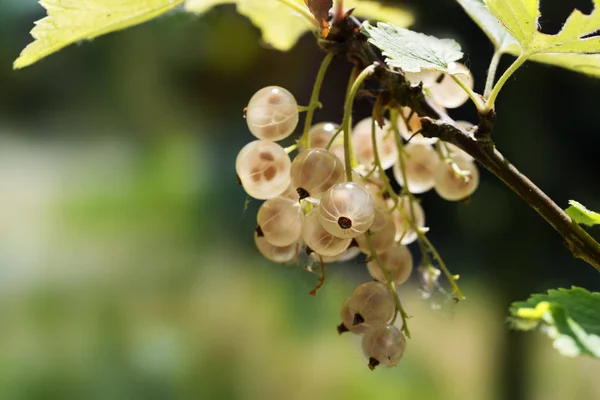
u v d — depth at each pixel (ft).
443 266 0.98
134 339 2.50
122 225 3.23
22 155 4.05
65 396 2.18
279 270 2.92
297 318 2.68
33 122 4.00
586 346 0.83
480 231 1.90
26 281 2.87
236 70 2.97
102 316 2.63
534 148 1.74
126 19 0.99
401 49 0.92
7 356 2.37
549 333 0.85
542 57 0.99
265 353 2.55
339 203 0.88
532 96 1.71
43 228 3.33
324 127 0.99
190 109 3.36
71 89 3.74
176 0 0.98
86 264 3.01
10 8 2.83
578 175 1.76
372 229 0.94
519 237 1.84
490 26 1.00
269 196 0.93
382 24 0.94
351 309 0.92
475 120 1.74
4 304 2.70
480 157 0.91
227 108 3.23
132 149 3.62
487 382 2.10
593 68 0.99
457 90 0.98
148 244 3.11
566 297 0.88
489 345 2.12
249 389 2.34
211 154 3.29
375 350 0.92
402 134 1.01
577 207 0.89
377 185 0.97
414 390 2.27
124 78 3.47
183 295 2.81
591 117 1.70
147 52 3.24
